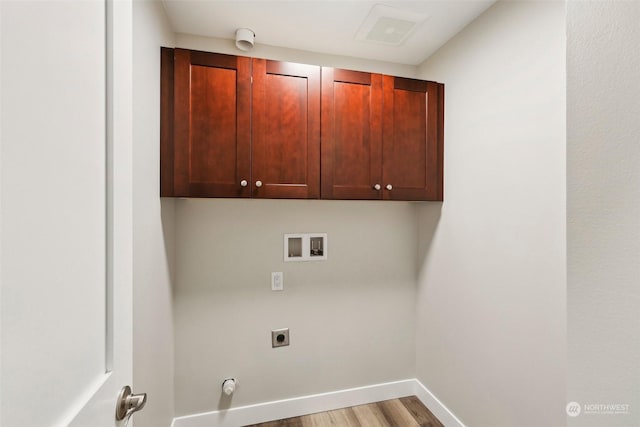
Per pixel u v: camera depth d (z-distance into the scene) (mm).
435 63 1931
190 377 1744
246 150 1469
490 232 1486
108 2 552
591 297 543
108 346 548
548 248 1199
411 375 2146
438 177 1812
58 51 407
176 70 1385
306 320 1946
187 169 1393
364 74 1654
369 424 1833
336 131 1604
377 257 2088
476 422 1567
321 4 1474
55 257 401
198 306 1761
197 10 1516
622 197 498
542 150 1224
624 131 497
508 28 1385
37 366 365
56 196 404
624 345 491
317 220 1970
